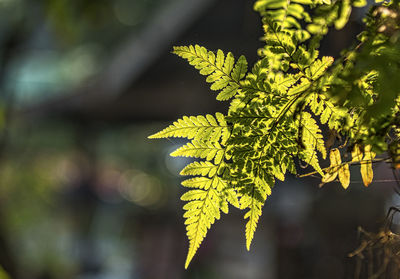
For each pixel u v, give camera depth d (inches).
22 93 562.6
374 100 45.8
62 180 521.0
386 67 36.2
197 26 264.8
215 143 45.9
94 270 493.4
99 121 494.6
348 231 183.6
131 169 701.3
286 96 43.3
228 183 46.9
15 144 346.0
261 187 46.2
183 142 226.7
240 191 46.4
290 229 280.4
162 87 331.3
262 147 45.3
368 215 179.3
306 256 234.8
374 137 41.3
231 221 379.2
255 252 366.0
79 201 542.9
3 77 210.1
